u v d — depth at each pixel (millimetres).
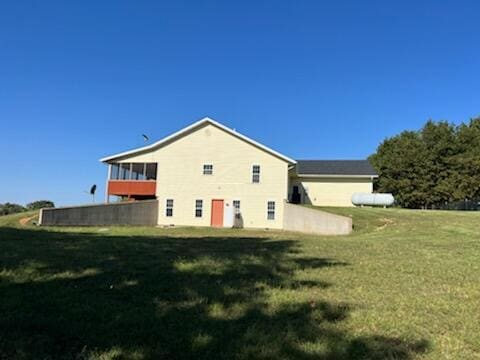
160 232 21547
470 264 9664
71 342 4551
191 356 4238
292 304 5988
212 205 32719
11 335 4652
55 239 13094
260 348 4402
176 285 6945
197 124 33250
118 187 34094
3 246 10625
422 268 9094
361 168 40219
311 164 41938
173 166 33469
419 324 5328
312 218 27000
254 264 9133
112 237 14797
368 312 5723
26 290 6449
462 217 25516
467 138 48750
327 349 4406
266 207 32031
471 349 4582
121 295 6316
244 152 32750
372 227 23562
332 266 9180
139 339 4633
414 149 49312
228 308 5754
